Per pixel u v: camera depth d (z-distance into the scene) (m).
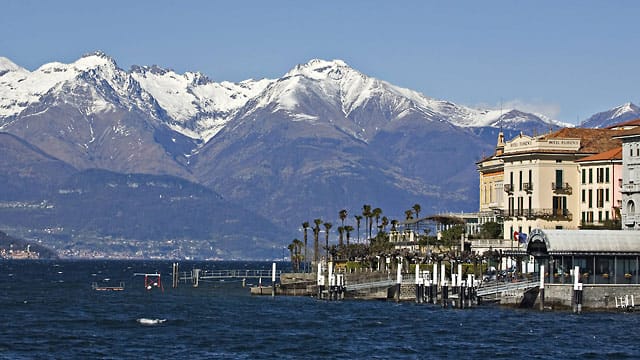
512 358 166.12
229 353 171.88
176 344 183.50
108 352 172.75
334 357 167.38
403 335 192.88
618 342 180.75
